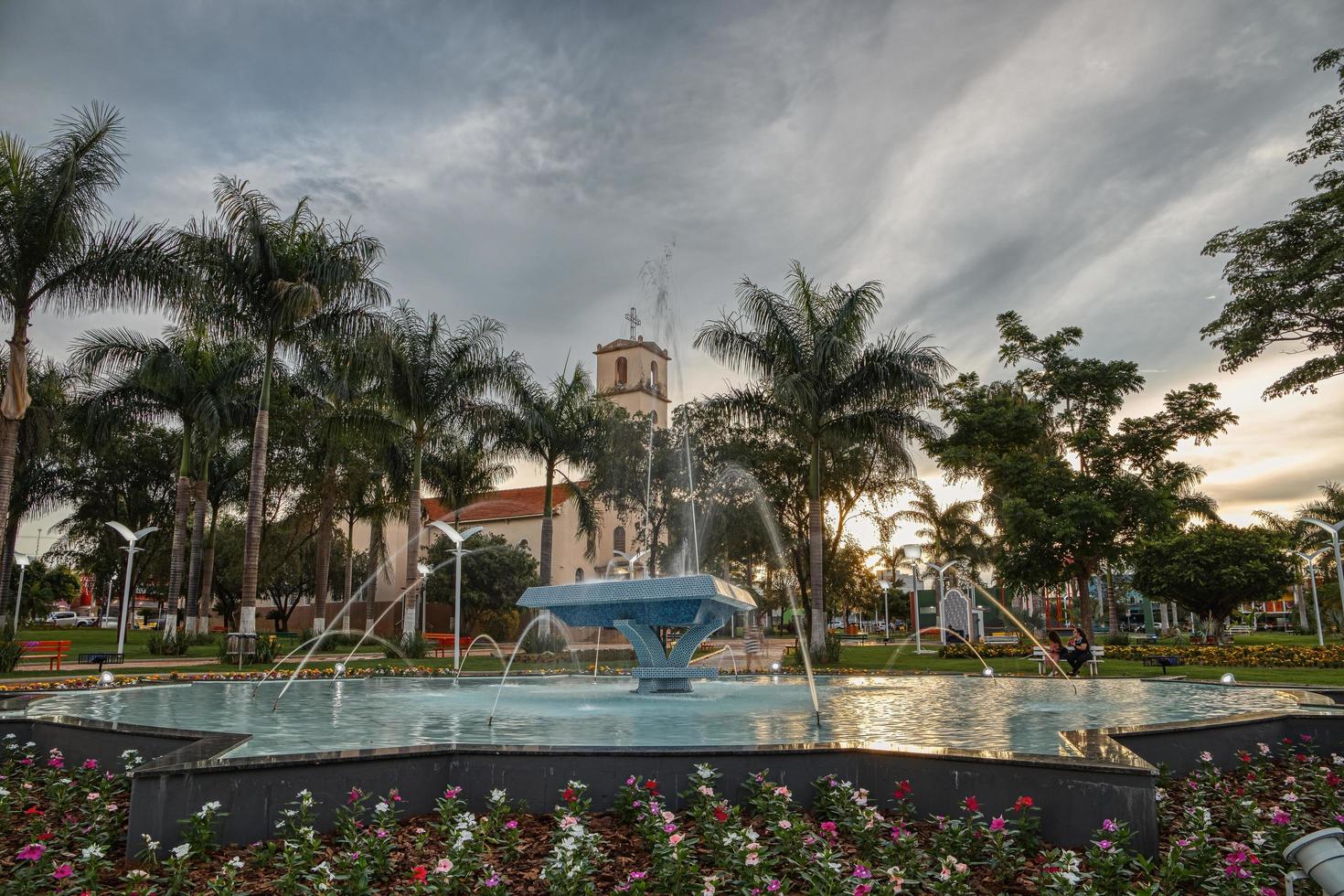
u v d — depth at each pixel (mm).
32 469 35750
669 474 33062
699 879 3992
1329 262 20766
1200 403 28422
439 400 26391
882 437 22312
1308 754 7414
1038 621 50344
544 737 6906
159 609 60375
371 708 9742
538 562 48062
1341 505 54688
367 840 4391
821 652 22312
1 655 17938
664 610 11750
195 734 5895
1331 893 2912
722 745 5602
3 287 17438
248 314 21953
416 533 26250
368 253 23344
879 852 4387
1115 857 4102
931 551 40281
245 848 4633
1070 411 30984
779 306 22828
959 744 6559
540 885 4164
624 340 57375
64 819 5070
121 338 24734
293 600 55781
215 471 34844
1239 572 32781
